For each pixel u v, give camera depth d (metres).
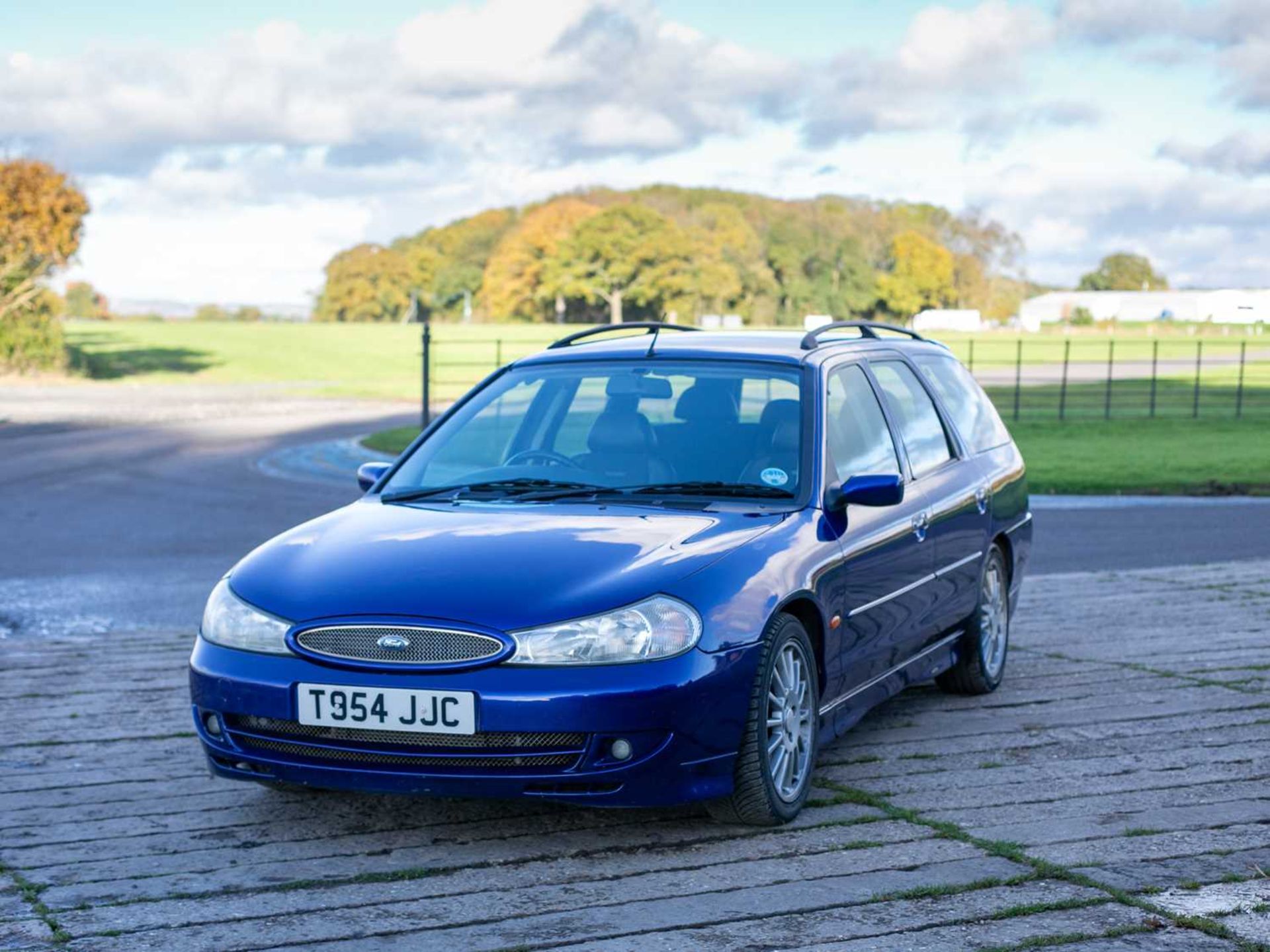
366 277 183.25
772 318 145.12
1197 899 3.74
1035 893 3.81
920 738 5.62
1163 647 7.47
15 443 24.39
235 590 4.52
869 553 5.05
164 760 5.34
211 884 3.97
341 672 4.16
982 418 6.90
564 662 4.04
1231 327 131.62
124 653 7.38
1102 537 12.69
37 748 5.49
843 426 5.33
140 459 21.22
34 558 11.52
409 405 37.25
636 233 132.38
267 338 91.31
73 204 50.19
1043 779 5.00
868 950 3.41
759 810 4.35
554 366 5.64
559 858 4.16
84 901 3.84
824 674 4.77
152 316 189.38
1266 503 15.81
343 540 4.70
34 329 53.06
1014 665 7.09
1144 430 28.48
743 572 4.38
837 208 157.00
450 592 4.21
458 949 3.46
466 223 186.62
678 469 5.03
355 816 4.61
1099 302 144.75
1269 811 4.60
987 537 6.31
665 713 4.05
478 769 4.11
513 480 5.12
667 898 3.81
